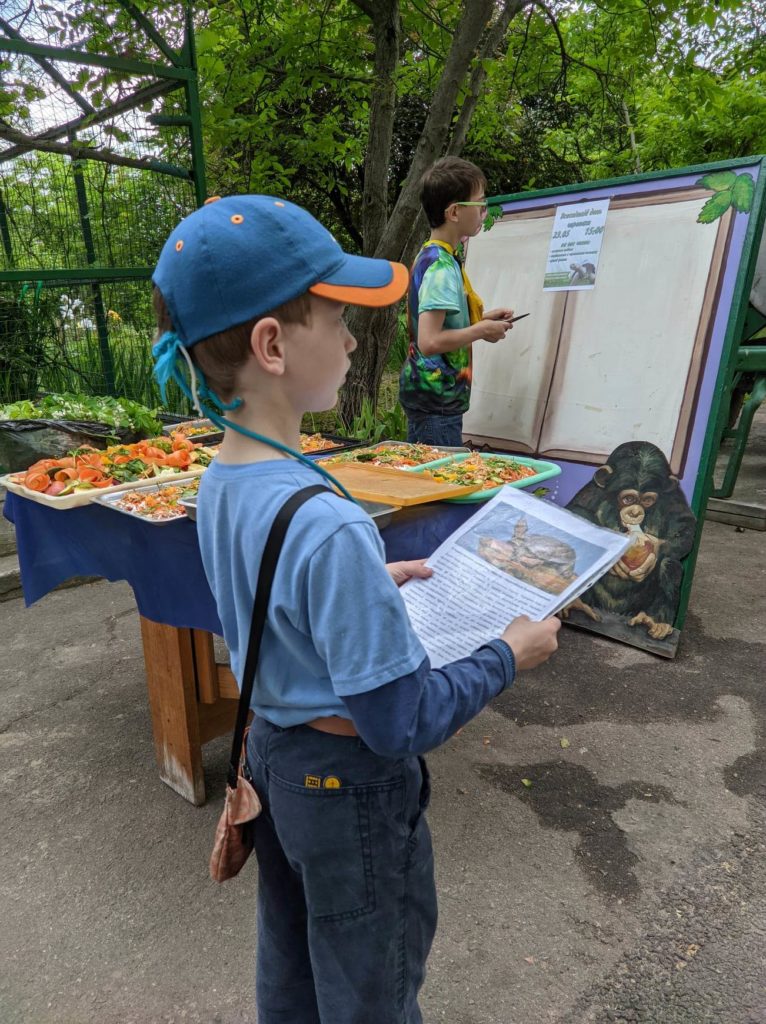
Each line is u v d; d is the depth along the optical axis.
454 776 2.37
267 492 0.87
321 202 9.72
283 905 1.16
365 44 6.27
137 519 1.91
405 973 1.06
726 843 2.06
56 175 5.20
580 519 1.28
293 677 0.93
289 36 5.93
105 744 2.58
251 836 1.09
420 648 0.87
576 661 3.09
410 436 3.08
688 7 5.50
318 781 0.96
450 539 1.34
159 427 3.92
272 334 0.84
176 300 0.86
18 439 3.75
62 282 5.44
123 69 4.70
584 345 3.40
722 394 2.96
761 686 2.88
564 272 3.46
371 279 0.90
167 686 2.16
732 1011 1.57
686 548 3.05
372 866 0.99
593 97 9.60
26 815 2.23
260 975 1.22
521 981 1.65
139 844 2.11
